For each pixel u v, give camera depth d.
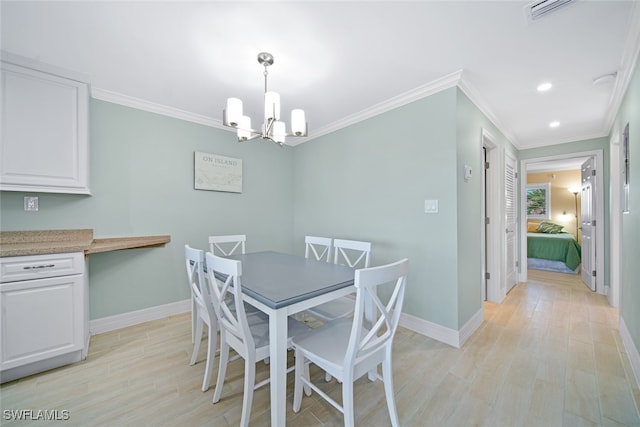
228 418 1.37
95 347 2.08
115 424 1.33
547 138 3.74
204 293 1.60
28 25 1.52
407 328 2.41
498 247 3.11
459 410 1.41
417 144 2.36
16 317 1.63
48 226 2.11
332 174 3.24
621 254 2.26
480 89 2.34
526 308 2.91
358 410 1.42
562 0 1.36
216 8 1.43
